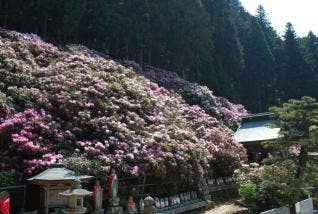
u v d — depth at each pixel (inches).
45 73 886.4
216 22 1892.2
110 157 690.2
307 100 791.7
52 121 732.0
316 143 764.6
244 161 1091.3
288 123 799.1
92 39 1453.0
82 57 1037.8
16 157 657.0
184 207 780.6
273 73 2082.9
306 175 751.7
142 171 705.0
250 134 1252.5
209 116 1250.0
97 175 644.1
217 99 1504.7
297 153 810.2
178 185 808.3
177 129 911.7
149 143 775.1
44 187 569.9
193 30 1600.6
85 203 618.2
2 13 1254.9
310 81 2091.5
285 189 745.0
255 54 2053.4
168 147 788.0
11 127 679.7
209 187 938.7
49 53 1018.7
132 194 699.4
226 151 1030.4
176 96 1270.9
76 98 809.5
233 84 1875.0
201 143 946.1
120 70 1082.1
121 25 1422.2
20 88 796.0
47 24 1336.1
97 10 1407.5
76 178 545.6
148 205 619.8
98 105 823.7
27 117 716.7
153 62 1594.5
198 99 1368.1
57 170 586.6
